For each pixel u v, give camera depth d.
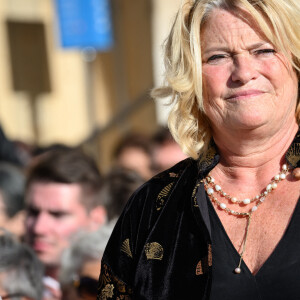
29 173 8.38
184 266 4.57
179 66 4.80
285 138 4.69
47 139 21.11
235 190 4.70
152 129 20.47
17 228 8.49
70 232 7.91
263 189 4.64
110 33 15.75
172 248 4.64
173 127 4.93
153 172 11.58
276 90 4.54
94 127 17.52
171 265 4.61
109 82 21.62
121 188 8.33
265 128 4.56
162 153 11.48
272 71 4.51
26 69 20.83
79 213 8.01
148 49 21.31
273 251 4.35
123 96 21.98
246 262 4.43
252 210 4.58
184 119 4.89
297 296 4.22
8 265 6.11
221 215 4.66
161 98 5.04
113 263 4.89
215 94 4.61
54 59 21.23
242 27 4.53
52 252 7.87
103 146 20.72
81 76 21.69
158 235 4.71
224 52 4.58
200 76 4.66
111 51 21.62
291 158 4.62
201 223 4.55
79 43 15.62
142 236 4.79
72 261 6.67
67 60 21.47
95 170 8.27
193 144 4.90
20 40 20.72
